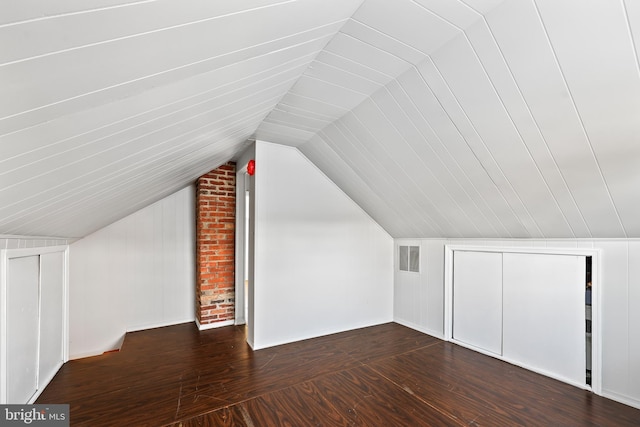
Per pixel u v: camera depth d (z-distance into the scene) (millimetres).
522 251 2787
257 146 3219
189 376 2551
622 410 2074
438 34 1530
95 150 1186
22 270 1982
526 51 1443
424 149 2422
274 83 1741
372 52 1691
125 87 839
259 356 2965
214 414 2025
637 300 2119
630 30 1189
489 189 2438
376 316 4016
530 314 2736
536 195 2242
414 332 3713
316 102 2336
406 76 1922
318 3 1041
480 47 1533
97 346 3578
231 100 1567
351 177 3381
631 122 1496
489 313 3061
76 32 531
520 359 2797
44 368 2373
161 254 3967
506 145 1979
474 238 3188
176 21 660
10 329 1805
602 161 1749
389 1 1300
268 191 3271
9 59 510
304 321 3461
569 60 1392
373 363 2820
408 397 2238
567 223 2346
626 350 2162
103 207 2455
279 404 2143
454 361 2875
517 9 1313
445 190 2746
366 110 2393
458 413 2043
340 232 3748
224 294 3973
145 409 2080
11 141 756
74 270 3482
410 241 3916
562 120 1658
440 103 1966
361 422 1944
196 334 3615
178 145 1874
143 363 2807
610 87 1410
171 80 957
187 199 4164
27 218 1485
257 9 822
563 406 2125
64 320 2834
